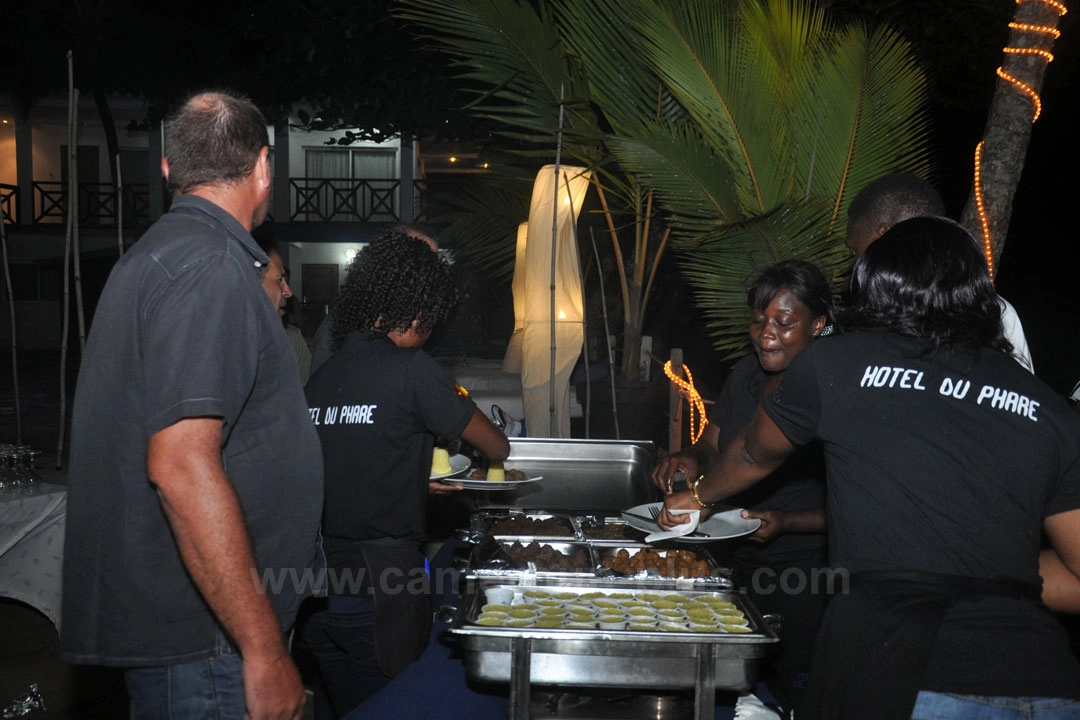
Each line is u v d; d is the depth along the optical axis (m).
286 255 20.39
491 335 12.63
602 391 5.08
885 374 1.64
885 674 1.50
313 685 3.04
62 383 4.30
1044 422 1.57
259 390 1.68
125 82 15.98
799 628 2.68
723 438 2.81
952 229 1.72
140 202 21.75
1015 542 1.54
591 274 6.75
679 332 7.34
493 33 4.34
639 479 3.69
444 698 2.19
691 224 3.88
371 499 2.34
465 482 2.97
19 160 21.53
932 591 1.53
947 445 1.57
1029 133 3.56
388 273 2.43
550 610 2.15
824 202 3.61
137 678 1.65
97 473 1.60
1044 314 9.80
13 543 3.27
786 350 2.58
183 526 1.46
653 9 3.88
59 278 21.59
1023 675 1.46
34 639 4.26
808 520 2.63
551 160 5.00
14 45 16.22
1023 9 3.50
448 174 26.03
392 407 2.34
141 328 1.57
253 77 7.21
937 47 6.18
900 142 3.88
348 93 7.04
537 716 2.11
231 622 1.47
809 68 3.88
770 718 2.05
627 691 2.11
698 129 4.24
